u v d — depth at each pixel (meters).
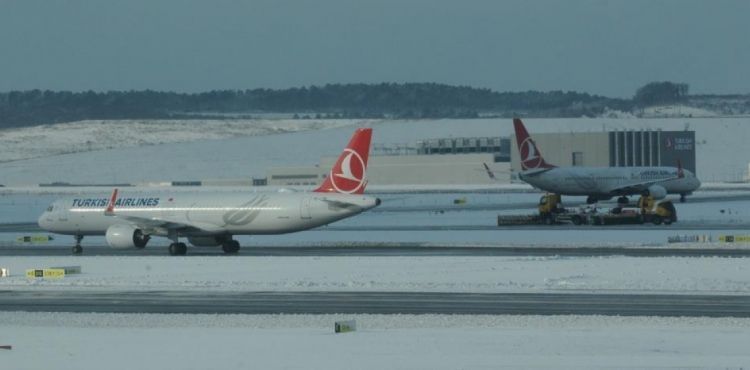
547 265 168.00
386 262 178.12
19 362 85.56
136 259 197.25
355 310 118.19
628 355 85.56
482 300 125.50
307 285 144.00
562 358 84.50
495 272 158.50
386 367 81.62
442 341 93.44
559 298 126.44
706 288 135.00
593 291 133.12
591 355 85.81
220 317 112.31
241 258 194.38
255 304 124.81
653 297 126.56
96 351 90.25
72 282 153.88
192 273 165.62
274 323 107.31
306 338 96.12
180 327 105.19
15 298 135.25
